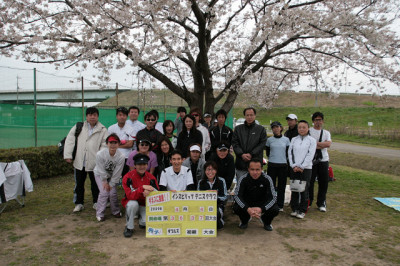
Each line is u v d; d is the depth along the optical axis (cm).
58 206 509
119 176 452
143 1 596
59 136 887
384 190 667
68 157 476
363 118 3344
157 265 305
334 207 529
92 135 484
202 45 654
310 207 530
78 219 446
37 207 501
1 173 449
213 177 420
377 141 2078
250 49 745
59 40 636
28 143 805
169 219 382
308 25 638
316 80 912
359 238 383
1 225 412
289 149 489
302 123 473
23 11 653
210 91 734
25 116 798
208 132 547
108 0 610
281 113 4044
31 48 664
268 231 410
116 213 457
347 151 1611
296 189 462
